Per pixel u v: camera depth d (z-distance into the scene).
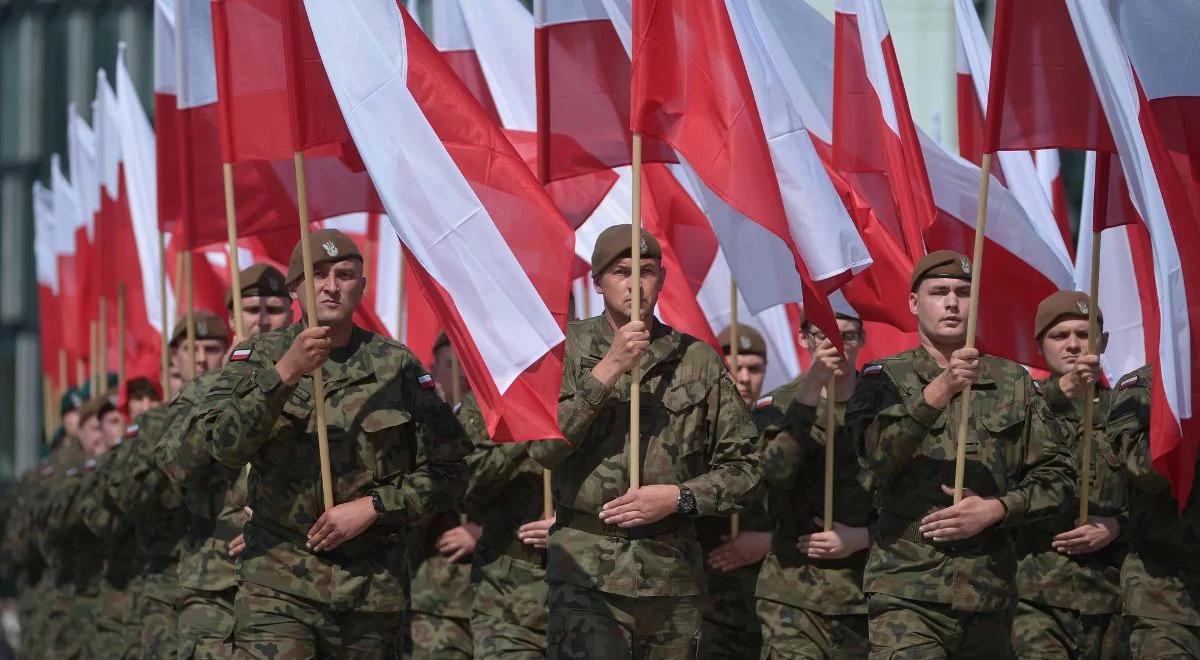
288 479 18.19
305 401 18.30
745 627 24.89
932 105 47.69
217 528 22.17
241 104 23.48
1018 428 19.75
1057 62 20.16
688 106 19.22
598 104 22.66
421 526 25.42
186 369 28.47
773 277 23.72
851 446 22.06
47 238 49.22
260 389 17.53
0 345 79.31
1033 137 20.16
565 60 22.59
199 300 34.22
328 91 19.27
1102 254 26.12
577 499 18.53
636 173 18.73
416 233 18.47
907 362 20.08
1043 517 19.52
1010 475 19.69
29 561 41.75
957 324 19.77
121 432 32.88
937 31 47.75
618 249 18.66
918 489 19.50
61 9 78.06
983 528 19.09
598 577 18.28
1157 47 21.52
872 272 23.72
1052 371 23.41
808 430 21.39
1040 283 24.77
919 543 19.47
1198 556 20.56
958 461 19.03
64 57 77.81
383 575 18.45
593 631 18.31
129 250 34.97
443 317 18.45
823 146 25.02
